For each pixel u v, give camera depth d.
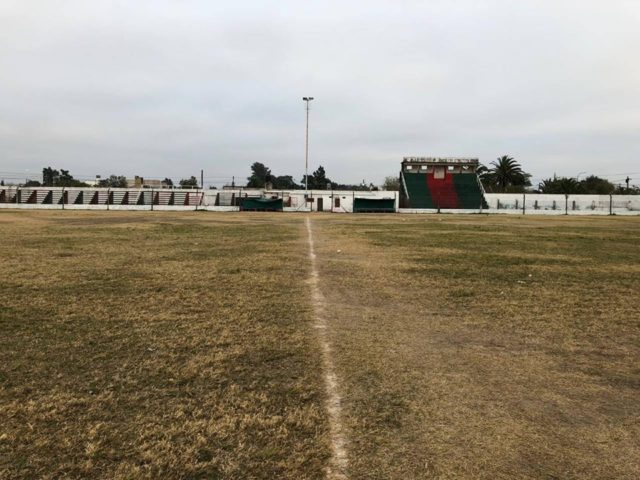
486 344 5.54
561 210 65.56
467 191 73.62
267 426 3.50
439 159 78.62
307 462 3.04
